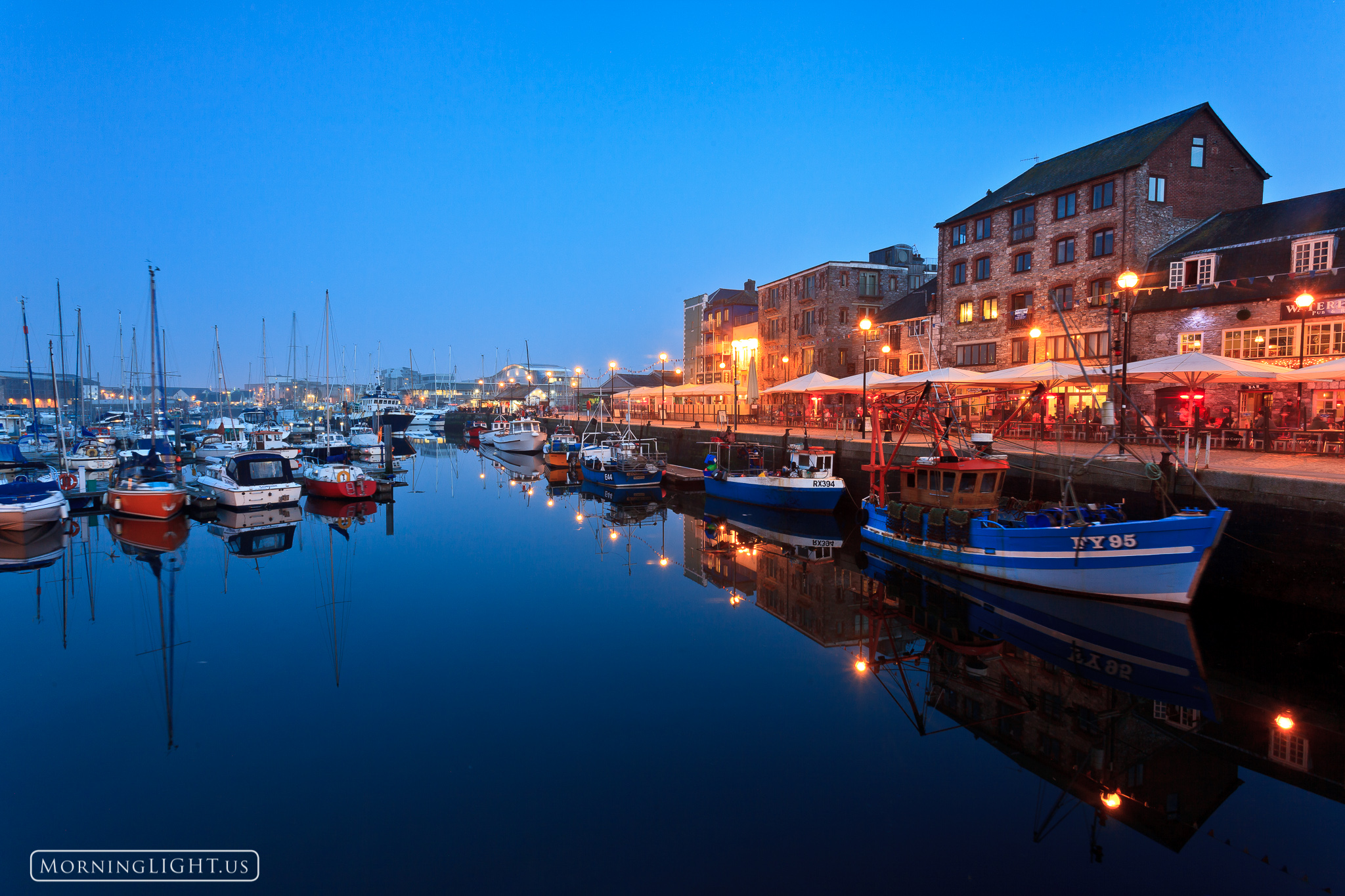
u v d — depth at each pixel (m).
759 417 50.56
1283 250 24.42
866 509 21.80
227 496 28.36
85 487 29.33
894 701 10.83
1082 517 14.80
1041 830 7.55
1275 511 13.88
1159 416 26.73
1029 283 33.16
